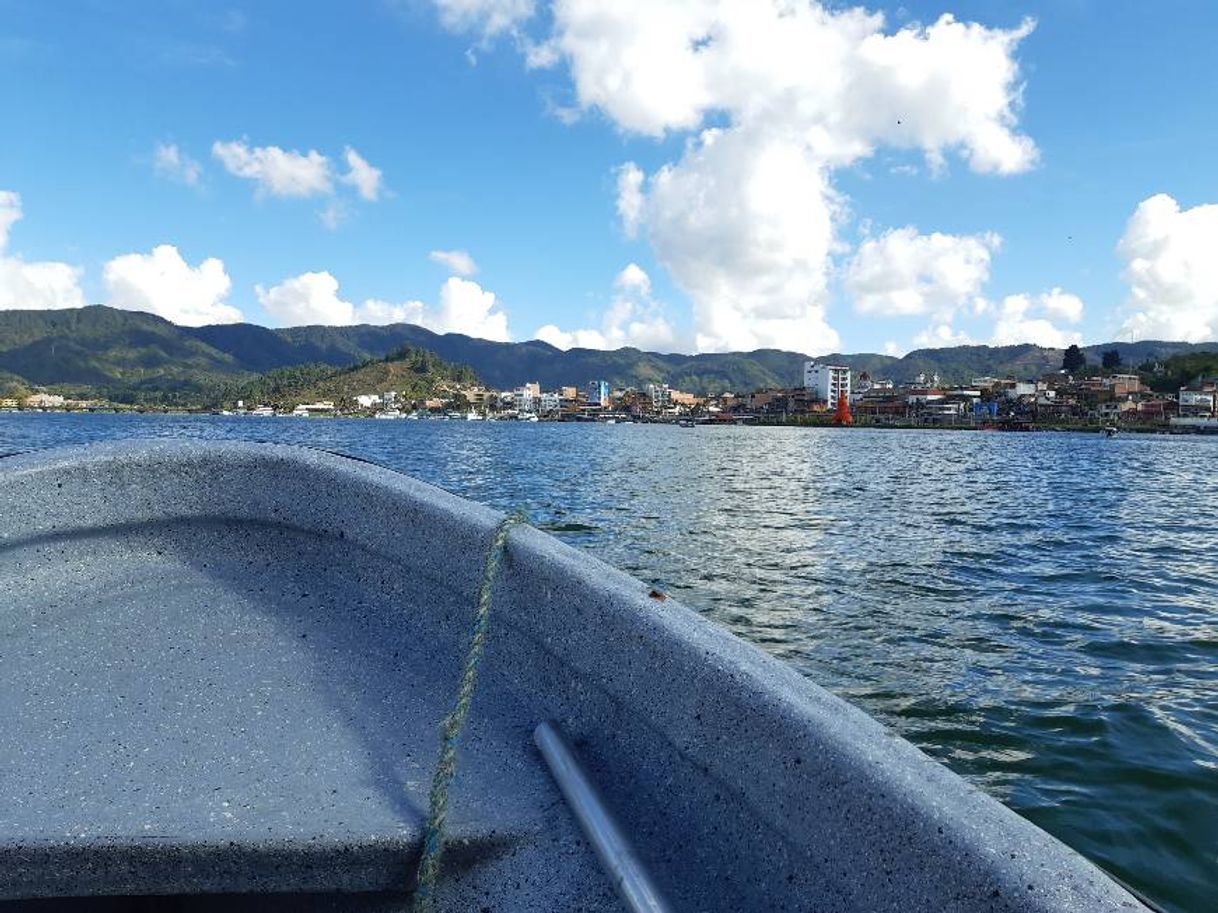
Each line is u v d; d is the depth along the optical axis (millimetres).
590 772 1534
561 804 1449
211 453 2426
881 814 1047
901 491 32094
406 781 1488
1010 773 5566
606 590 1694
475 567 2041
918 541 17406
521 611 1902
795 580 12398
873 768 1092
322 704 1780
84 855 1243
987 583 12469
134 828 1282
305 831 1295
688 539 16812
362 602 2275
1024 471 49000
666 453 62750
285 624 2152
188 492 2418
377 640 2104
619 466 44625
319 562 2420
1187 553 16203
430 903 1254
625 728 1591
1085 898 852
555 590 1806
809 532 18484
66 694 1779
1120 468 53875
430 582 2186
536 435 112312
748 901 1211
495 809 1429
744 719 1304
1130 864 4453
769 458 58000
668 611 1626
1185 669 7926
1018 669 7871
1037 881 879
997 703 6887
